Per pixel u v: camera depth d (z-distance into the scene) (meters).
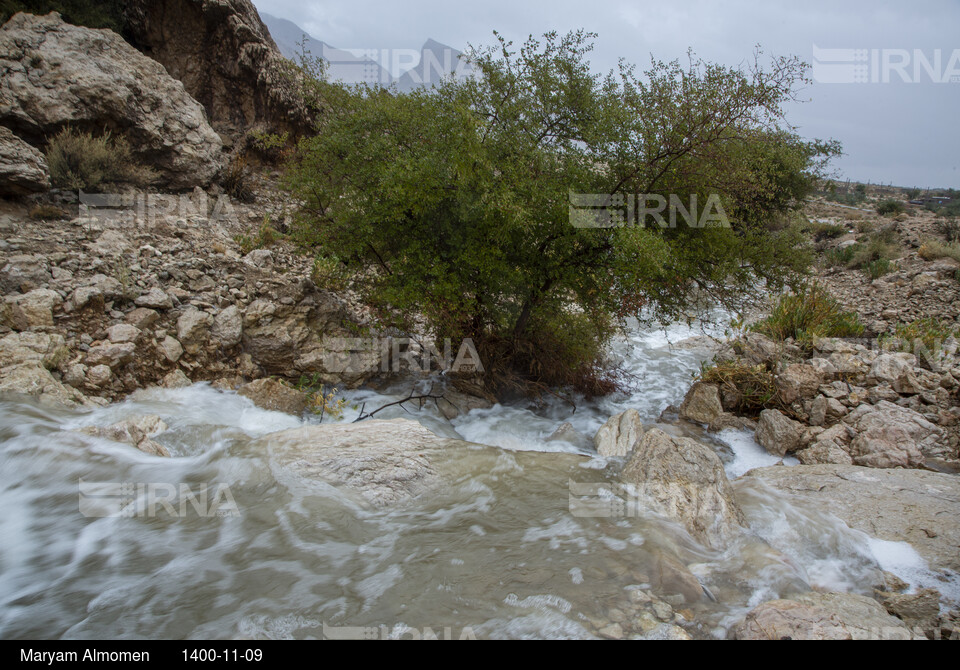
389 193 6.33
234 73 12.91
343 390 7.21
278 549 3.61
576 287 6.95
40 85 8.98
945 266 15.41
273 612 3.03
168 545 3.60
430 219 6.87
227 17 12.52
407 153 6.62
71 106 9.11
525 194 6.32
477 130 6.47
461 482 4.56
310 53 7.74
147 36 12.41
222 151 12.05
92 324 6.13
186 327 6.54
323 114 7.80
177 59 12.70
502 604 3.13
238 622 2.95
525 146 6.68
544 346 7.91
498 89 6.84
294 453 4.72
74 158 8.85
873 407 6.48
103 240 7.60
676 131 6.47
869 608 3.17
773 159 7.89
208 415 5.80
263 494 4.24
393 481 4.43
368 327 7.75
